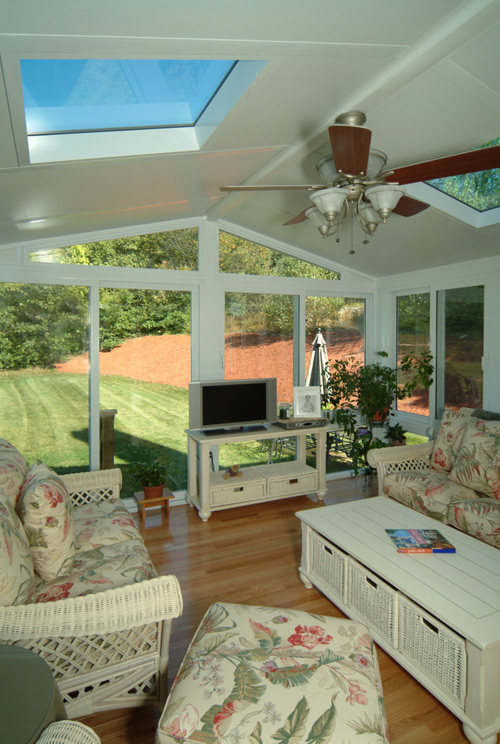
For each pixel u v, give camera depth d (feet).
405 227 10.94
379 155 6.11
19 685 3.72
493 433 9.90
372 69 5.41
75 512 8.25
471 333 12.29
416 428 14.26
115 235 11.78
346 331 15.39
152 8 3.67
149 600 5.19
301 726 3.92
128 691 5.82
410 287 14.25
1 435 10.91
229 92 5.75
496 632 5.16
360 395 14.67
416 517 8.52
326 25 4.35
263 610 5.66
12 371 10.96
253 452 14.19
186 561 9.58
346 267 15.01
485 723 5.18
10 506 5.59
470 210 9.89
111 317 12.03
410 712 5.79
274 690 4.31
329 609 7.84
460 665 5.40
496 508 8.70
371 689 4.40
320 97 5.90
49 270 11.07
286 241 13.71
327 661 4.71
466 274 12.18
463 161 5.46
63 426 11.55
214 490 11.64
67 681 5.24
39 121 5.53
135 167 7.09
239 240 13.44
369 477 14.58
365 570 7.00
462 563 6.76
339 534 7.77
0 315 10.77
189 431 12.35
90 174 6.97
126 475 12.48
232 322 13.50
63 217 9.38
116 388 12.19
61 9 3.49
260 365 13.96
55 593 5.65
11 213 8.17
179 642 7.06
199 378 13.00
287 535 10.86
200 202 10.82
